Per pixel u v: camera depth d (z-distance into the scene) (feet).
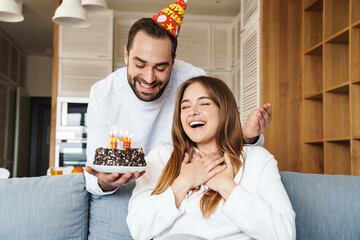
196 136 4.27
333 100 9.43
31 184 4.28
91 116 5.24
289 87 10.75
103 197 4.32
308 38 10.71
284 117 10.67
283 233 3.44
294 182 4.60
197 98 4.28
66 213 4.22
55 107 13.64
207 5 14.67
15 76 19.08
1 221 4.02
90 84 13.87
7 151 17.78
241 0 12.93
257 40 11.02
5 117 17.53
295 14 10.96
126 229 4.25
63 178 4.41
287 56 10.81
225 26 15.51
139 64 4.48
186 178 3.90
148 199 3.89
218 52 15.42
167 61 4.54
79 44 13.94
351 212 4.49
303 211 4.48
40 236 4.10
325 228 4.45
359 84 8.18
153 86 4.68
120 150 3.59
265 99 10.64
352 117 8.11
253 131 4.60
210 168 3.96
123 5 14.74
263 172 4.06
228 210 3.62
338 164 9.34
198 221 3.86
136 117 5.35
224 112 4.31
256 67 11.06
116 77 5.27
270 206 3.60
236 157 4.12
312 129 10.54
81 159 13.55
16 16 9.01
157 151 4.62
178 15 4.65
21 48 19.81
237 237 3.82
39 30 17.17
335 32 9.45
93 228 4.32
